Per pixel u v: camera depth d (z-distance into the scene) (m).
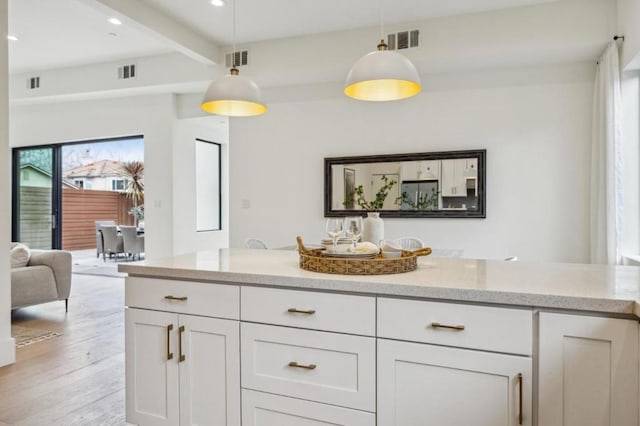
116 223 7.67
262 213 5.40
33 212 7.19
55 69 6.01
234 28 4.15
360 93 2.44
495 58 4.15
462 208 4.52
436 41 4.19
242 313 1.72
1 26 2.96
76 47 5.17
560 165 4.25
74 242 7.31
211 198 7.21
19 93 6.24
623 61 3.54
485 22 4.04
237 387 1.73
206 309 1.79
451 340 1.42
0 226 2.96
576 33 3.77
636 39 3.24
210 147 7.18
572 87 4.21
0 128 2.96
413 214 4.69
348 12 4.11
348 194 4.96
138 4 3.92
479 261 2.12
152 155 6.03
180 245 6.08
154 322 1.89
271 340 1.67
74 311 4.52
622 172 3.57
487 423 1.38
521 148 4.37
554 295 1.30
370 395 1.53
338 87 5.07
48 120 6.76
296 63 4.72
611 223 3.57
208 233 6.73
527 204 4.36
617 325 1.24
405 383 1.48
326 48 4.61
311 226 5.19
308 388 1.62
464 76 4.55
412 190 4.71
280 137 5.31
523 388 1.33
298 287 1.64
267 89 5.36
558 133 4.26
